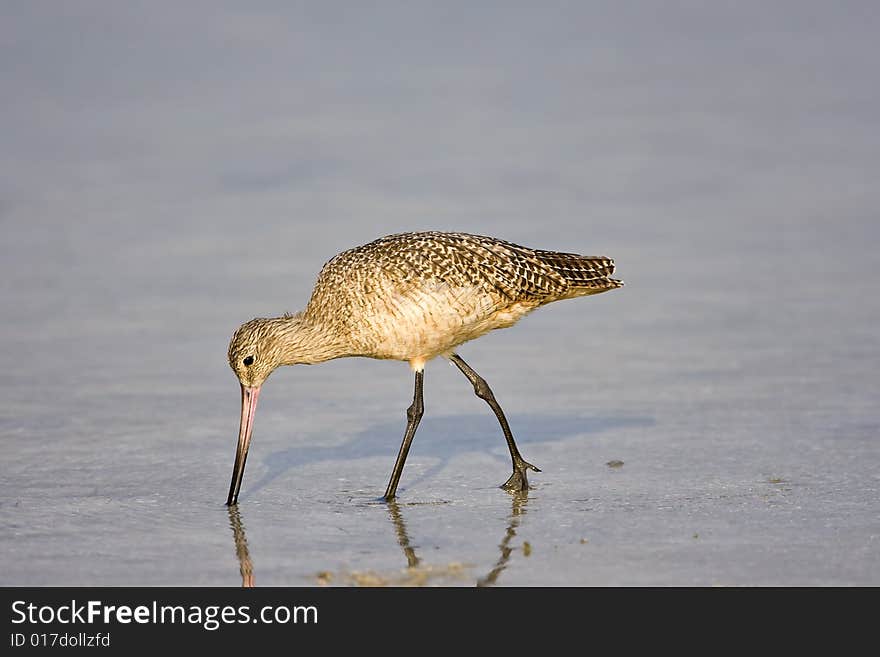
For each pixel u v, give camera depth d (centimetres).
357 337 1664
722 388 2042
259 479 1692
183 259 2833
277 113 4109
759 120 3959
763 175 3428
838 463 1686
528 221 3023
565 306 2559
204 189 3388
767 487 1605
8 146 3747
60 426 1897
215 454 1792
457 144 3766
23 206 3228
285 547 1437
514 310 1705
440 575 1356
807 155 3597
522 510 1551
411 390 2112
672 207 3161
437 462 1764
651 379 2106
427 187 3347
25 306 2522
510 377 2150
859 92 4222
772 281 2633
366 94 4325
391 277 1633
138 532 1485
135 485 1658
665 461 1725
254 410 1666
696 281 2648
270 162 3606
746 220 3059
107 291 2625
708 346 2270
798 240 2900
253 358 1659
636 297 2570
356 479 1692
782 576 1329
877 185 3316
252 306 2523
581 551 1408
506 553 1409
